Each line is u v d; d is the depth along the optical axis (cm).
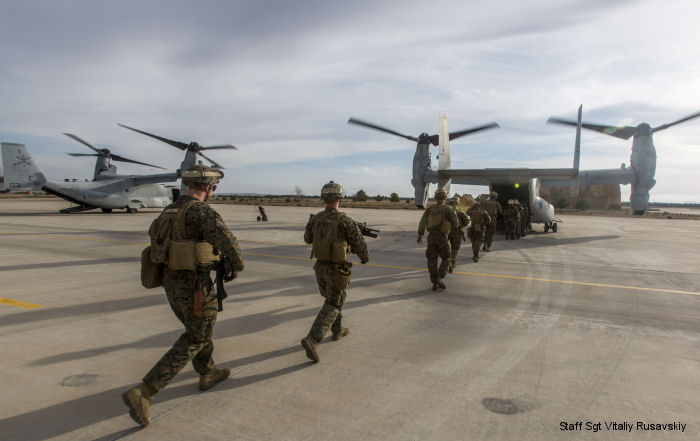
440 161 1571
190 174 263
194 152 2642
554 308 511
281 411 259
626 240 1406
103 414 254
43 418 248
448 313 486
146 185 2947
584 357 351
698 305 529
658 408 264
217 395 280
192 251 247
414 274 737
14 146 2367
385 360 342
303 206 4912
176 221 250
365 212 3562
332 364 333
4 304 514
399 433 233
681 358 351
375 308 507
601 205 5322
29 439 226
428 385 296
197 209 254
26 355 349
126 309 493
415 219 2544
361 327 431
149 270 264
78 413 255
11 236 1314
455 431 235
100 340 387
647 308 512
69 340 386
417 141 1675
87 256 920
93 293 575
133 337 395
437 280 599
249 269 780
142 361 338
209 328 262
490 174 1397
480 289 617
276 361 338
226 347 369
